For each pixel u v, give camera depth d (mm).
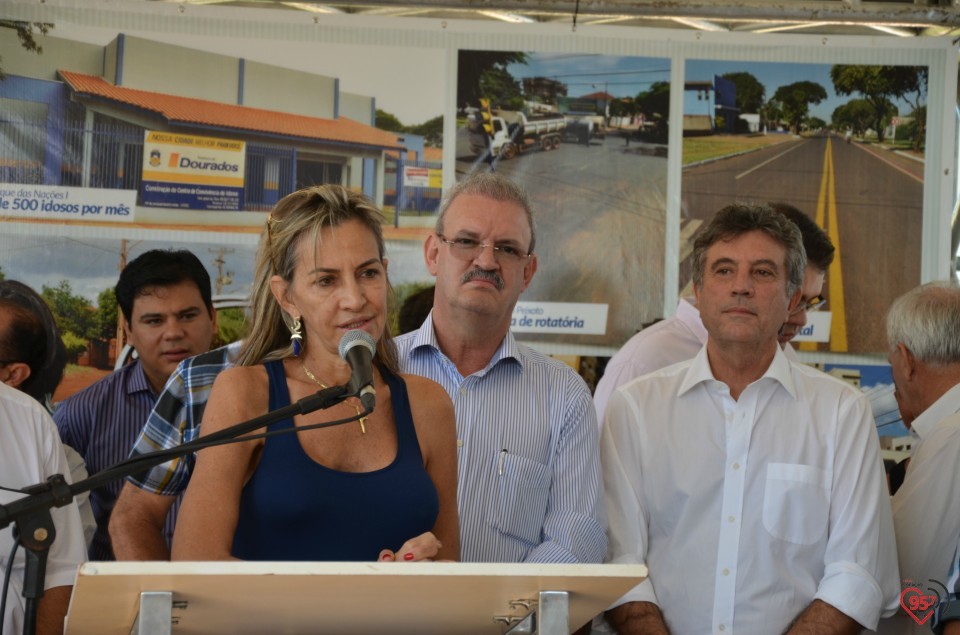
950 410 2926
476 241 2600
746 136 4043
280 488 1888
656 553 2676
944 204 4062
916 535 2771
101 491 3158
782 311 2676
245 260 3852
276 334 2111
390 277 3914
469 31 3965
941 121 4070
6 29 3707
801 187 4051
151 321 3217
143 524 2189
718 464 2648
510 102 3977
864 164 4066
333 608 1534
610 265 3984
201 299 3291
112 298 3758
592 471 2578
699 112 4031
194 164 3826
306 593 1434
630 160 4008
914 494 2799
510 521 2527
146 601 1392
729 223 2705
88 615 1503
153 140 3801
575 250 3977
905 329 2998
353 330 1824
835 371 4008
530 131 3980
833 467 2633
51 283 3723
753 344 2641
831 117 4059
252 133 3865
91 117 3764
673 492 2668
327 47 3914
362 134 3928
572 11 3957
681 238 4012
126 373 3328
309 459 1926
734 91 4039
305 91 3904
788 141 4051
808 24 4039
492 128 3963
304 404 1665
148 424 2219
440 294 2668
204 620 1562
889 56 4066
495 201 2629
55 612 2170
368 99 3932
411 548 1781
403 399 2098
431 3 3932
